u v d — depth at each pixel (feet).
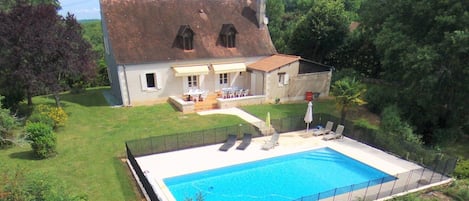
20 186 38.47
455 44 85.25
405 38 102.37
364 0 173.78
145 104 129.39
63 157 79.46
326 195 64.54
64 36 101.09
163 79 130.00
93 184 67.15
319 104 132.67
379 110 120.37
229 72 137.80
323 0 176.86
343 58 189.06
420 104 100.78
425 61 90.43
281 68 131.44
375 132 91.86
